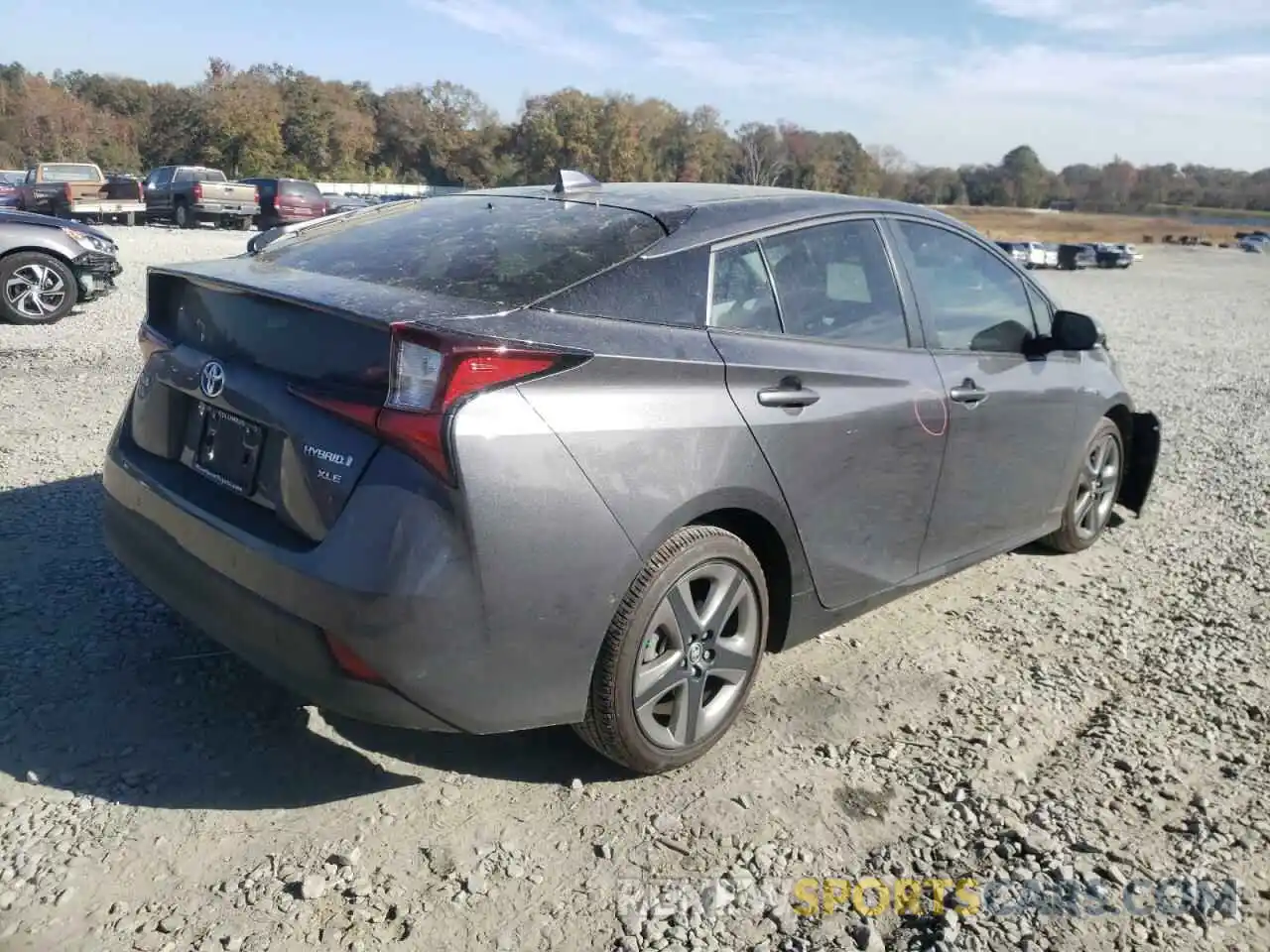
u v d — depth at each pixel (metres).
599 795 2.97
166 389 3.21
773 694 3.62
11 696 3.25
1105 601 4.67
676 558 2.87
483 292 2.81
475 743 3.20
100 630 3.71
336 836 2.72
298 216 33.97
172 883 2.52
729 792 3.02
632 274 2.99
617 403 2.73
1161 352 15.09
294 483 2.65
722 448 2.95
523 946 2.40
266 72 84.62
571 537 2.63
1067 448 4.69
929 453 3.71
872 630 4.23
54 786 2.85
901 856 2.78
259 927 2.40
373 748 3.13
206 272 3.16
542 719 2.75
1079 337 4.31
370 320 2.55
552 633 2.65
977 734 3.41
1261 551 5.44
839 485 3.36
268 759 3.04
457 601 2.51
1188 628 4.40
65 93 84.88
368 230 3.54
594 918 2.49
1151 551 5.38
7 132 78.38
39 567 4.20
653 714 3.00
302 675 2.62
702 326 3.07
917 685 3.75
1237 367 13.62
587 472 2.65
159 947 2.32
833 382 3.34
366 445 2.55
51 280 10.63
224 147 77.69
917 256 3.96
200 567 2.85
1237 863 2.81
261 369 2.82
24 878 2.50
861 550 3.54
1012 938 2.49
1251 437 8.55
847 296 3.59
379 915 2.46
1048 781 3.16
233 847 2.66
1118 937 2.52
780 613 3.39
